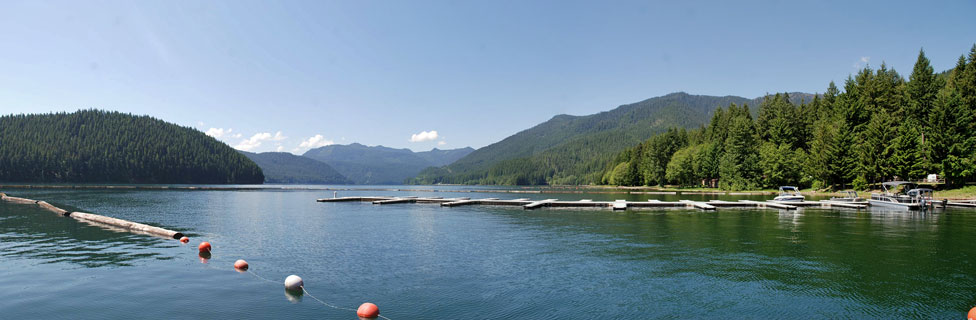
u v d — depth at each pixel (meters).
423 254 20.83
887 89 88.19
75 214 37.81
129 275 16.62
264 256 20.30
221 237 26.38
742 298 14.01
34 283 15.44
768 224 33.81
